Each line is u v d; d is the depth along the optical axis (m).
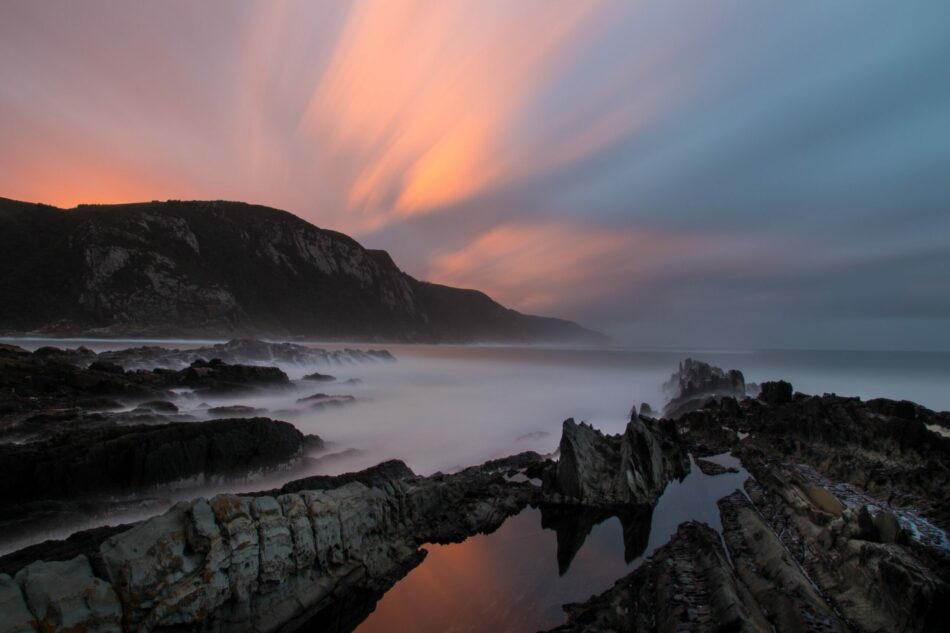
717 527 23.25
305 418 51.78
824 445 30.17
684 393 64.31
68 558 15.19
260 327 194.88
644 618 15.46
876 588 14.91
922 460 24.28
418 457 40.41
